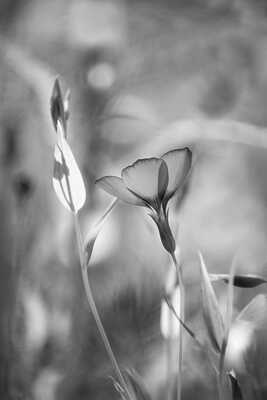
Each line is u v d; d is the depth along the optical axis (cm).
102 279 54
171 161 31
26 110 59
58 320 49
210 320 32
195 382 45
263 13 77
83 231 56
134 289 49
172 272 37
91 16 73
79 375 48
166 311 37
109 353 33
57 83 33
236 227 77
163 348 46
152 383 45
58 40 75
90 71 68
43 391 47
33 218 52
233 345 32
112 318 49
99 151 63
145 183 31
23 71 59
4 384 46
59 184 32
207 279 32
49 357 48
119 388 34
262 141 61
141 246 58
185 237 62
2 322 46
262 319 33
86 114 65
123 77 72
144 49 76
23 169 51
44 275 53
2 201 49
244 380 32
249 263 69
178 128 61
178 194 38
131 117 66
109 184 32
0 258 48
